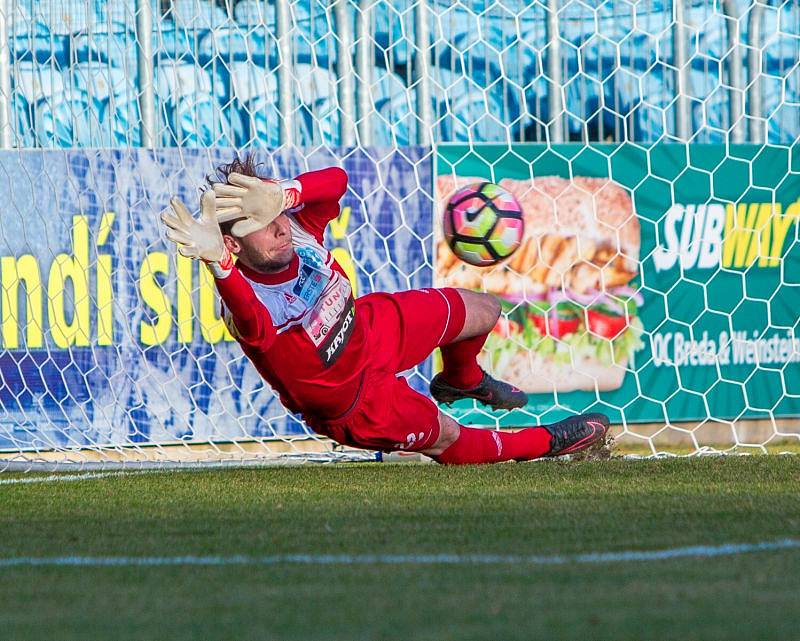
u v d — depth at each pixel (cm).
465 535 1197
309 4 2558
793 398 2297
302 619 847
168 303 2225
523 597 905
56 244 2219
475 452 1759
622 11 2569
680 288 2277
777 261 2297
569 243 2255
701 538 1157
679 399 2277
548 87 2581
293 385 1539
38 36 2478
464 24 2619
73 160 2225
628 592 918
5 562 1101
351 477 1755
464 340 1678
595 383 2258
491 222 2230
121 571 1047
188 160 2248
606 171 2262
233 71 2459
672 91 2569
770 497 1442
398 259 2259
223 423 2223
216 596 934
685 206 2275
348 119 2509
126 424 2219
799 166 2298
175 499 1549
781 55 2511
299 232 1538
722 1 2531
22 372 2211
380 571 1019
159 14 2406
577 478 1662
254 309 1416
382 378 1588
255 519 1341
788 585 939
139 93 2441
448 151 2255
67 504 1522
